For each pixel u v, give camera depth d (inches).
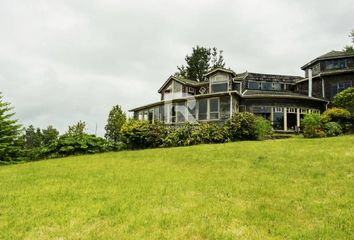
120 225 251.9
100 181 438.3
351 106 1099.3
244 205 305.6
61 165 636.1
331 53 1437.0
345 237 227.5
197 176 447.5
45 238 227.5
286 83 1512.1
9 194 370.3
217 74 1434.5
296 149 623.5
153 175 467.8
